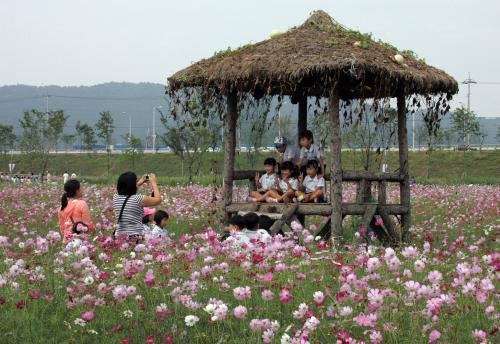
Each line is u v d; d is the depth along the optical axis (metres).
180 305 6.08
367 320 4.76
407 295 5.54
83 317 5.50
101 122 74.62
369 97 11.95
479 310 5.62
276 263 7.36
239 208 11.71
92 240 9.01
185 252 7.43
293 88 11.32
